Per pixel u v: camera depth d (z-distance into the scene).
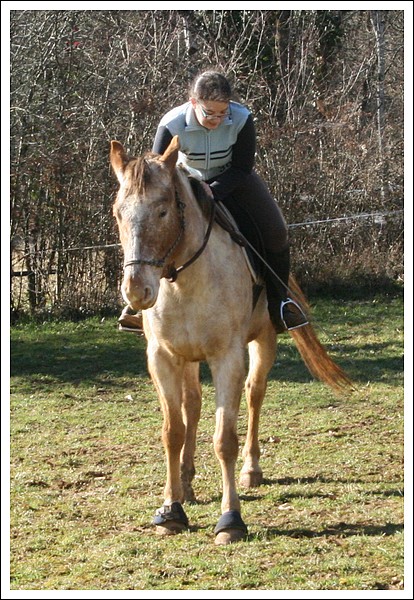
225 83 5.43
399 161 17.41
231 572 4.82
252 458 6.62
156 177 4.82
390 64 19.70
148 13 16.38
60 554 5.28
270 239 6.21
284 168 16.25
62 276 14.52
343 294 16.47
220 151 5.76
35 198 14.29
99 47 15.26
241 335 5.43
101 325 13.95
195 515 5.86
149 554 5.15
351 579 4.66
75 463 7.35
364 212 16.86
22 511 6.08
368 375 10.58
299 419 8.72
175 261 5.08
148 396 9.96
